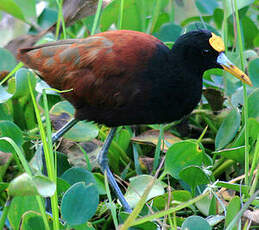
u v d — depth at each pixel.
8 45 8.78
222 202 7.03
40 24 10.84
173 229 6.11
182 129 9.20
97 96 7.37
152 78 7.21
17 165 8.20
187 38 7.32
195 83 7.46
